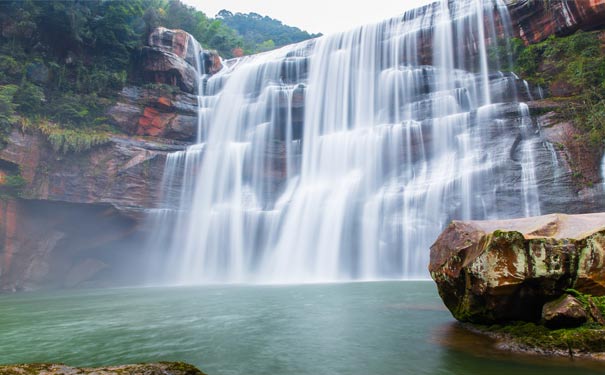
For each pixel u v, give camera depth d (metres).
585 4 28.48
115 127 33.28
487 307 6.91
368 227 26.55
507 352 6.07
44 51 33.53
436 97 32.44
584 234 6.26
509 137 24.95
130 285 29.48
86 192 28.34
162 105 35.16
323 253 27.42
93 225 29.62
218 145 33.84
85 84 33.84
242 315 11.34
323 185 31.89
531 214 22.16
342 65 38.50
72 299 19.20
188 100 36.88
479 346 6.52
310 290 17.36
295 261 28.17
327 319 10.01
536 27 32.00
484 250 6.75
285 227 29.66
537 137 24.22
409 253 24.78
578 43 27.92
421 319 9.29
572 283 6.11
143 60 38.12
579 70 26.61
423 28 37.78
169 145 32.88
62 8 32.38
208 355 7.03
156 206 30.27
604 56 26.25
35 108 29.80
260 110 37.75
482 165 24.64
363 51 38.56
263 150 35.66
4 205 25.73
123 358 7.04
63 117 31.09
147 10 42.38
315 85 39.28
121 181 29.27
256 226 30.44
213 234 31.33
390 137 29.81
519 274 6.30
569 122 23.84
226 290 19.84
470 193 24.19
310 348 7.23
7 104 26.92
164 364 4.86
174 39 41.06
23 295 23.25
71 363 6.82
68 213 28.62
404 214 25.83
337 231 27.45
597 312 5.82
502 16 34.03
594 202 20.98
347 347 7.14
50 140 27.75
